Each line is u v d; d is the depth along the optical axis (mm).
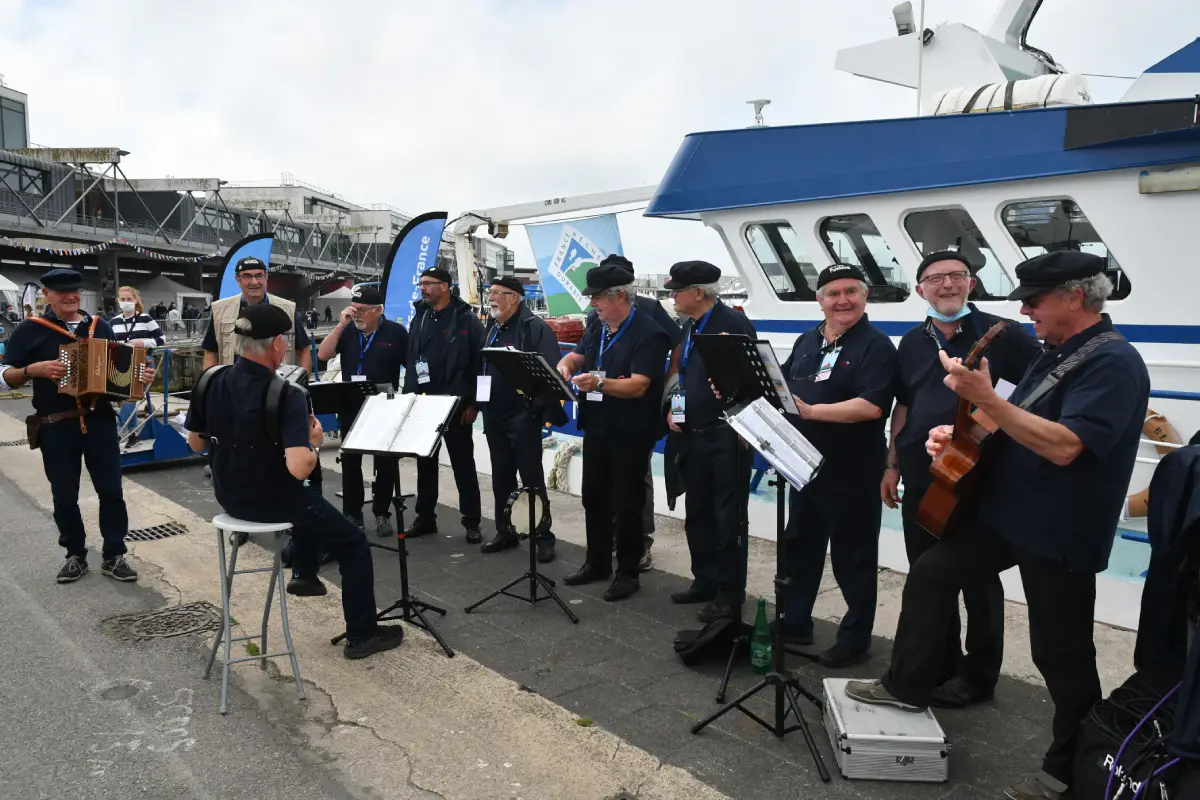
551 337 5191
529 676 3543
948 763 2805
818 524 3713
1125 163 4367
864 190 5355
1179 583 2275
